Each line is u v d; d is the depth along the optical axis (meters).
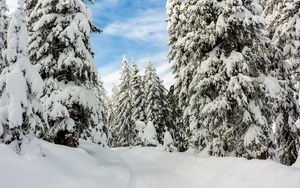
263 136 14.27
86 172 12.37
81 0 17.98
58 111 14.88
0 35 20.95
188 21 17.39
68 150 14.26
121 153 32.47
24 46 11.65
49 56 16.20
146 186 12.66
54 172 10.14
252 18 14.85
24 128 11.30
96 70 16.80
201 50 16.95
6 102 10.92
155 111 38.66
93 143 27.97
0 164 8.55
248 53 15.27
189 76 18.47
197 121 18.09
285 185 9.16
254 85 15.05
